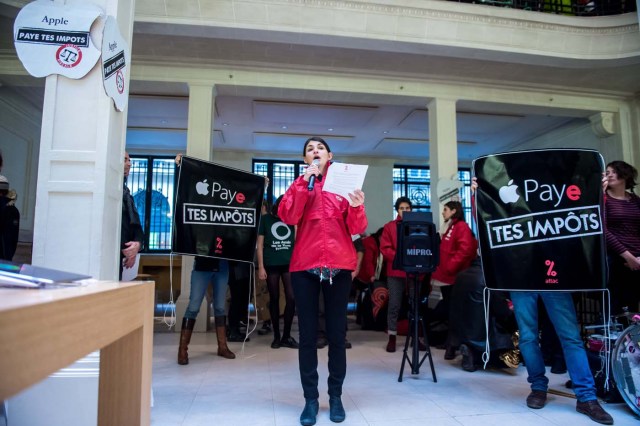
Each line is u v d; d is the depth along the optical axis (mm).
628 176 2865
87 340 711
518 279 2443
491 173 2615
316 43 4797
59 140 2270
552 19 5047
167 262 7227
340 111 7520
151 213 9906
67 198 2248
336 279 2215
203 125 5480
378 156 10672
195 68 5562
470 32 4914
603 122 6703
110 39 2363
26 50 2244
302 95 6023
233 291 4555
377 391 2707
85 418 1882
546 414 2295
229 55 5348
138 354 1117
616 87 6422
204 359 3582
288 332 4164
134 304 1022
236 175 3730
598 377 2592
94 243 2229
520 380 2994
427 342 3059
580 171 2463
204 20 4391
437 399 2545
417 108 7316
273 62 5551
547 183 2496
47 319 564
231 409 2344
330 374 2236
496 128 8531
